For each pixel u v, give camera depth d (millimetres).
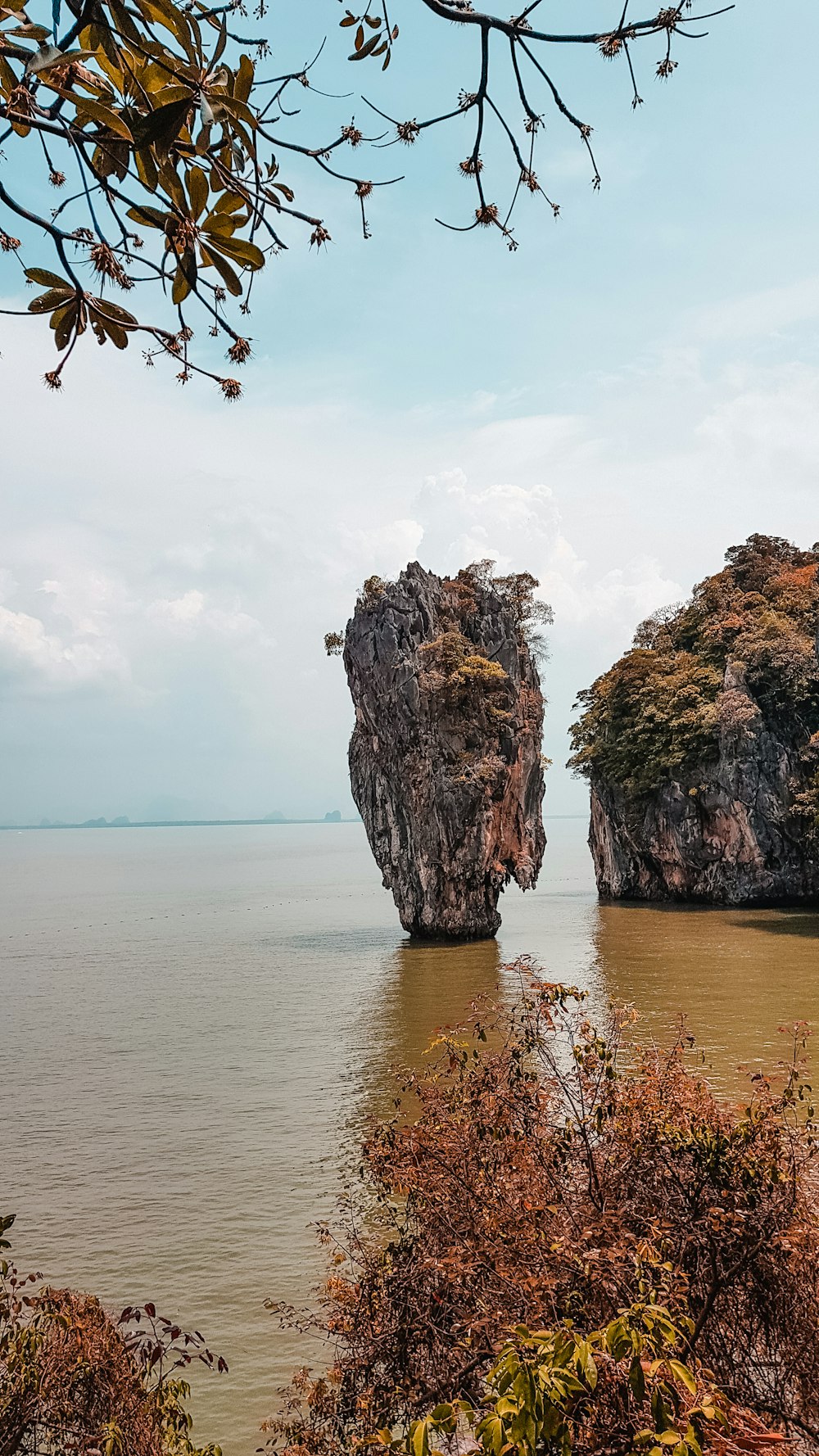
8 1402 7836
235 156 3271
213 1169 25047
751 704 79875
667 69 3289
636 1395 4203
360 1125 28031
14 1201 23328
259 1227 21094
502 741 69188
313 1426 9477
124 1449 7898
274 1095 31828
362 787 71812
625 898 95625
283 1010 46062
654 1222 8109
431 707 65688
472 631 70688
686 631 97125
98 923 92250
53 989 54844
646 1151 8914
